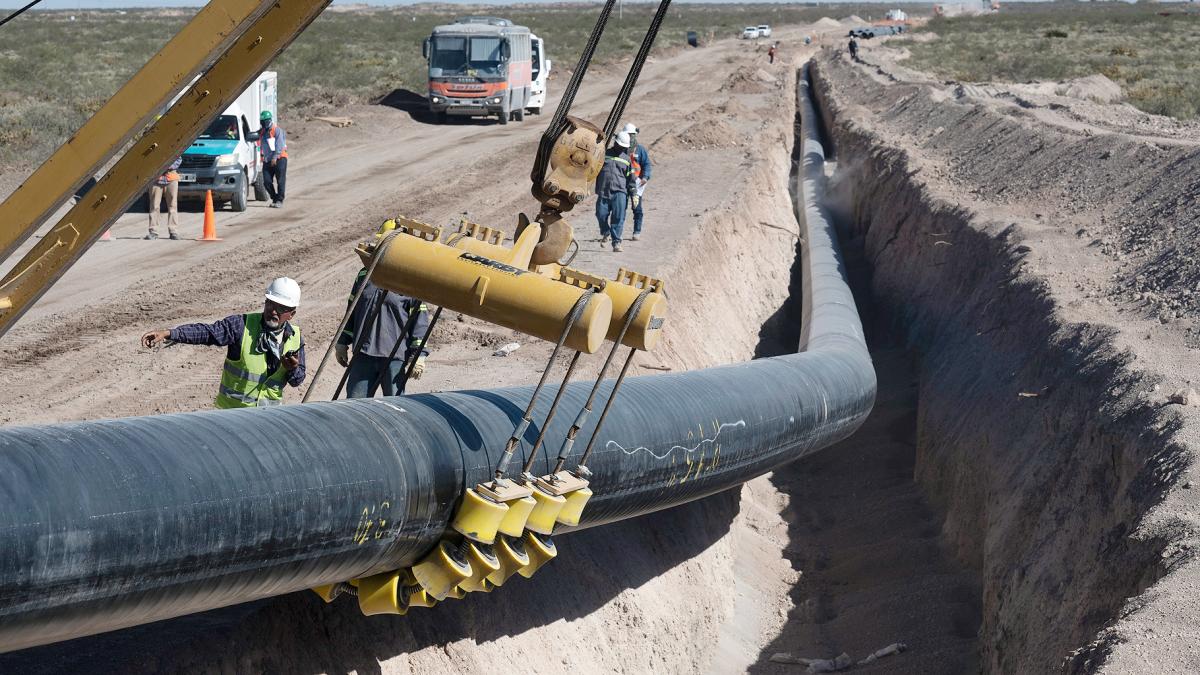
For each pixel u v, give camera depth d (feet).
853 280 76.23
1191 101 117.39
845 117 120.16
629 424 23.98
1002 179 69.21
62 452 14.97
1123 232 51.21
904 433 54.13
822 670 34.58
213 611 19.54
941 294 60.13
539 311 17.16
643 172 61.57
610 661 28.14
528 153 104.73
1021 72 172.04
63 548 14.25
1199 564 22.88
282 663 19.48
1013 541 34.32
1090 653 21.81
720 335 55.21
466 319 45.24
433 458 19.03
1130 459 29.30
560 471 20.22
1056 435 35.55
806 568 43.16
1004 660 30.58
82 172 18.28
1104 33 263.70
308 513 16.90
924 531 44.09
